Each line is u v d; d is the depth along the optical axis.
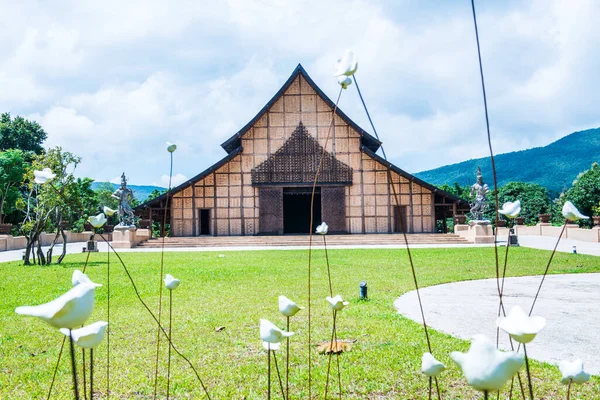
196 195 34.91
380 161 34.50
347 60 2.36
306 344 6.48
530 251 22.64
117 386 5.03
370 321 7.77
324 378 5.17
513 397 4.63
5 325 7.93
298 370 5.45
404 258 19.45
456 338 6.74
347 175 34.66
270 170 34.91
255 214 34.88
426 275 13.84
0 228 33.38
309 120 35.22
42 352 6.39
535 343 6.55
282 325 7.53
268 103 35.03
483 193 30.53
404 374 5.29
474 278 13.22
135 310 8.91
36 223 18.78
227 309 8.91
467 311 8.68
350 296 10.22
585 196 46.72
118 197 30.41
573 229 32.91
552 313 8.49
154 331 7.27
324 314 8.34
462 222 34.28
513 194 61.47
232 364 5.69
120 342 6.69
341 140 34.94
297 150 35.06
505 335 6.98
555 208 56.84
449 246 27.53
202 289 11.41
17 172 45.44
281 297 2.30
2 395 4.82
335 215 34.56
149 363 5.76
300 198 44.12
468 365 1.25
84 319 1.41
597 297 10.18
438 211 39.50
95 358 6.00
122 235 29.62
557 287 11.60
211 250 26.92
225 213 34.88
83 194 40.44
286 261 18.80
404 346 6.32
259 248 28.52
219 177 35.00
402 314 8.44
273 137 35.22
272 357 5.93
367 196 34.66
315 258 19.95
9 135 55.75
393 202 34.50
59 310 1.34
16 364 5.83
